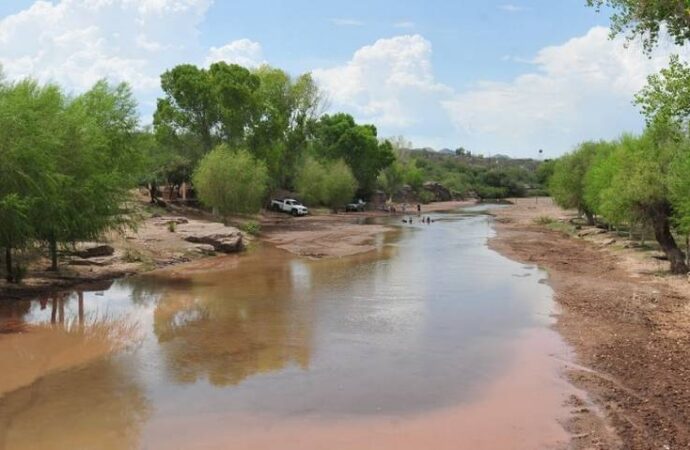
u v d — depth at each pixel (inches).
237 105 2394.2
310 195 3115.2
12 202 742.5
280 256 1365.7
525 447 372.8
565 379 498.3
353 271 1125.1
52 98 874.8
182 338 637.3
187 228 1526.8
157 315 746.2
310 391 476.4
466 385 489.4
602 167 1487.5
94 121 952.3
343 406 445.1
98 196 938.7
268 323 703.1
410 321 710.5
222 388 483.2
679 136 808.9
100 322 708.0
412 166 4909.0
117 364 547.5
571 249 1502.2
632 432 388.5
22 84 849.5
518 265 1202.6
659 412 422.3
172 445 380.2
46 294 871.1
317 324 697.6
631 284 947.3
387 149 3988.7
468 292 897.5
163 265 1175.6
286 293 893.8
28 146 764.0
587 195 1710.1
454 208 4124.0
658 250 1330.0
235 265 1208.2
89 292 892.6
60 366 542.0
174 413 431.5
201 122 2383.1
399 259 1312.7
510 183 6058.1
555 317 723.4
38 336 642.8
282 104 2913.4
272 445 380.8
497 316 733.3
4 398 462.0
